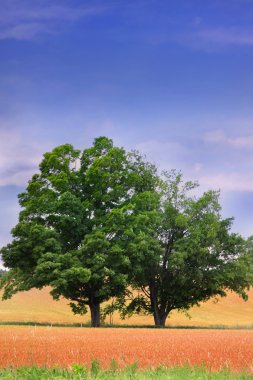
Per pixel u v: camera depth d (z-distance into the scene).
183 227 61.91
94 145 58.62
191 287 62.94
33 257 51.41
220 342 24.12
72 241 54.78
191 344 22.45
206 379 11.12
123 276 51.00
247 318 100.94
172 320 91.00
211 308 111.00
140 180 58.53
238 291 64.00
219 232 62.91
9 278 57.12
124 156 57.06
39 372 11.74
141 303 64.88
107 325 61.00
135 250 51.62
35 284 52.81
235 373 11.92
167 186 63.59
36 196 54.62
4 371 11.91
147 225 57.25
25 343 21.83
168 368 12.84
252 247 64.38
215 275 60.50
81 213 53.62
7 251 52.16
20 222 52.53
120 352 17.44
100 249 50.81
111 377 11.30
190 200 63.38
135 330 41.38
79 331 36.34
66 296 54.56
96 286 54.16
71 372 11.53
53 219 53.31
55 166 55.19
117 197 56.28
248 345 22.09
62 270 49.03
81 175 56.91
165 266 62.56
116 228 51.94
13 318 82.12
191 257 59.94
